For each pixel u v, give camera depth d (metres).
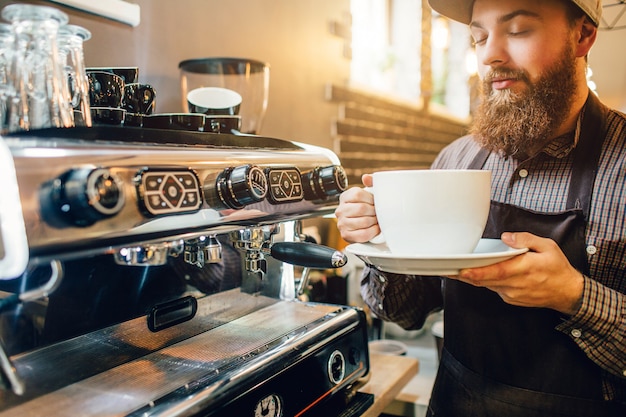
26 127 0.57
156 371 0.64
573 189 0.78
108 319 0.67
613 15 1.84
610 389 0.74
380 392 0.92
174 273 0.75
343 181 0.81
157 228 0.55
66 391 0.59
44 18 0.60
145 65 1.04
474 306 0.84
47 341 0.61
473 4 0.83
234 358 0.67
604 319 0.64
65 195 0.46
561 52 0.73
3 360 0.52
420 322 1.01
